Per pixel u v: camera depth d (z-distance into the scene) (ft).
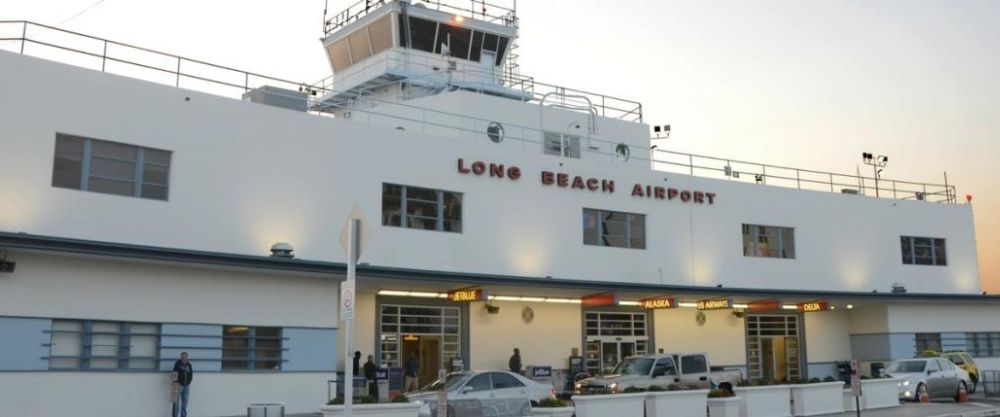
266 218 86.74
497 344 104.37
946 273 146.10
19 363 69.41
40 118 74.74
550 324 109.09
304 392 83.87
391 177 95.81
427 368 99.35
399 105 116.47
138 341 75.87
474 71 129.80
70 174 76.23
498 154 104.47
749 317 128.88
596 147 121.39
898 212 142.61
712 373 93.20
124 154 79.51
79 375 72.08
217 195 83.97
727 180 124.77
